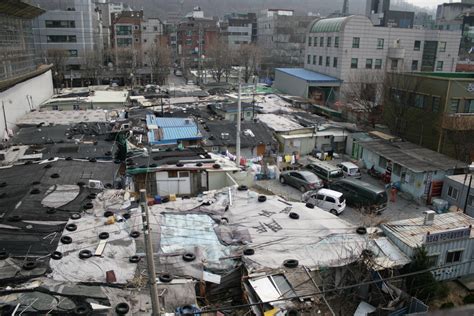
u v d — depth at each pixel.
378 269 16.02
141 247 15.75
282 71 64.38
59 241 15.74
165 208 19.11
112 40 104.06
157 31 102.00
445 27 90.75
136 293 13.29
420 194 28.05
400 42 58.66
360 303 15.70
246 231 17.39
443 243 17.58
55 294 12.73
